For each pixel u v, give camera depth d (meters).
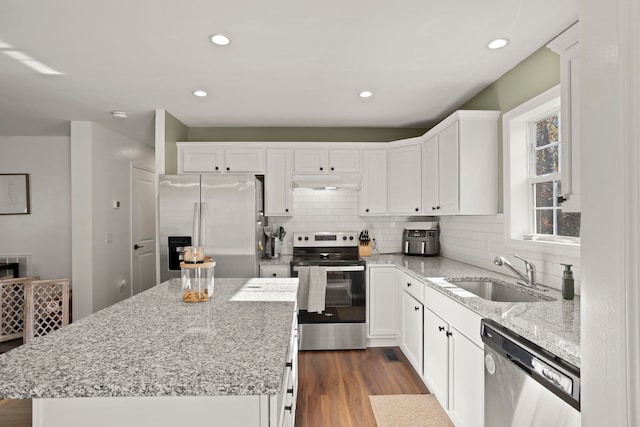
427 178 3.55
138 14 1.90
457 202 2.85
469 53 2.38
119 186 4.61
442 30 2.08
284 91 3.07
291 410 1.67
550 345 1.28
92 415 1.04
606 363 0.49
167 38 2.16
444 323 2.31
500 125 2.77
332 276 3.59
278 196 3.97
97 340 1.30
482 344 1.79
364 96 3.19
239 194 3.39
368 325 3.62
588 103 0.52
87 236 4.00
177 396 1.01
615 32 0.46
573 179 1.43
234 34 2.12
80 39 2.16
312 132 4.31
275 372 1.05
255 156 3.96
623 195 0.45
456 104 3.45
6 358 1.14
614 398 0.47
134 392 0.97
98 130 4.14
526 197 2.60
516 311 1.70
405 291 3.25
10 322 3.96
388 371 3.07
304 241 4.09
